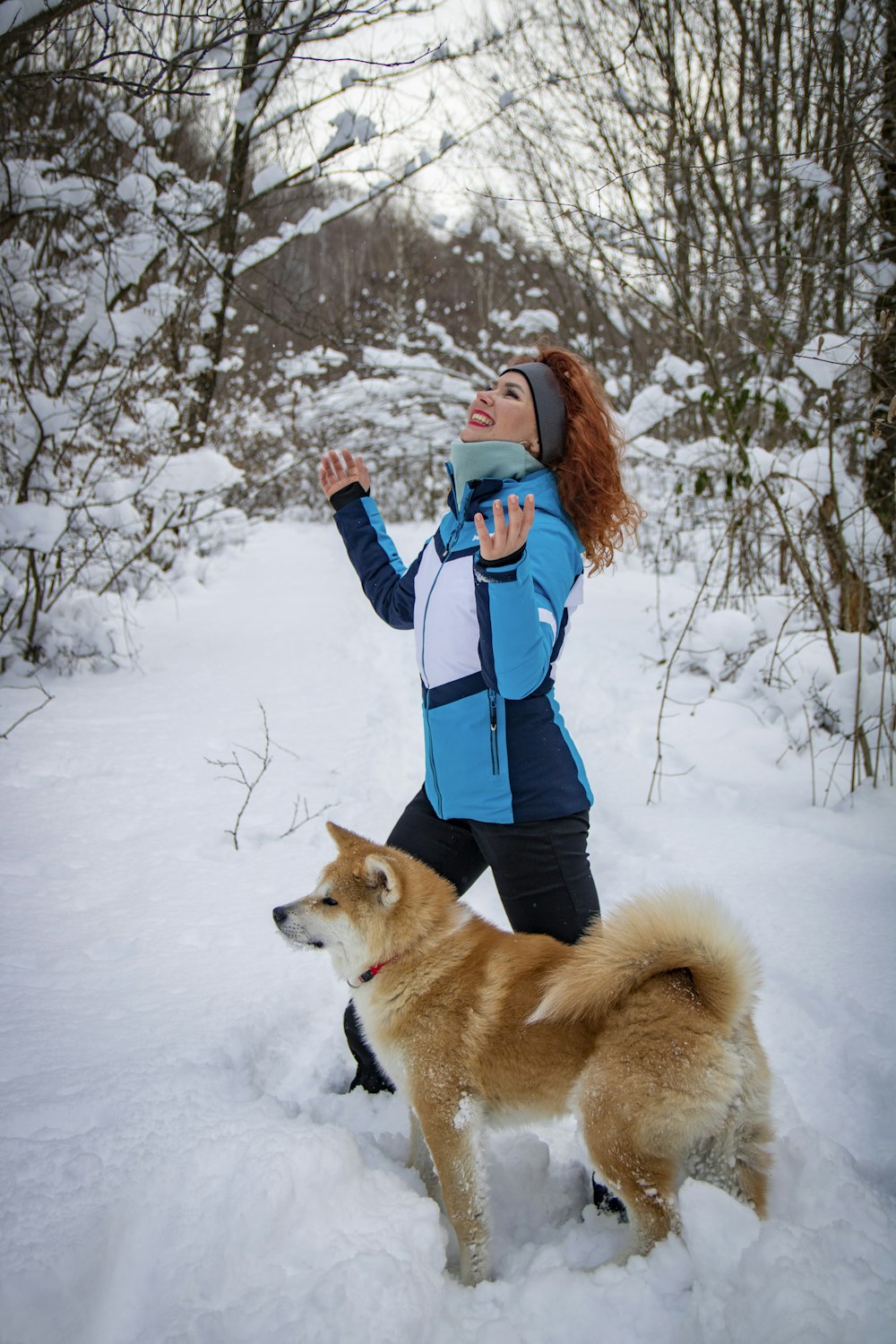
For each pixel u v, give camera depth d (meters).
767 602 6.43
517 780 2.41
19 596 7.24
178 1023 2.92
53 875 3.95
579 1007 2.16
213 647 8.35
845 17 5.89
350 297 21.22
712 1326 1.82
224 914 3.69
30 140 6.77
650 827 4.66
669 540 10.34
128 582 9.53
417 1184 2.44
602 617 8.92
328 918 2.49
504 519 2.08
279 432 14.11
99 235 7.27
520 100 9.12
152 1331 1.82
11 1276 1.87
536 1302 1.96
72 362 7.16
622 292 10.21
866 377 5.70
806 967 3.32
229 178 10.50
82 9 5.38
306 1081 2.86
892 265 5.26
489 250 14.52
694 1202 1.99
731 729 5.77
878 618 5.76
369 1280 1.90
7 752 5.35
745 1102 2.10
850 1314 1.74
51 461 7.01
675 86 7.65
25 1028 2.83
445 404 13.35
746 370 7.72
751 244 7.32
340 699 6.88
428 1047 2.33
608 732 6.09
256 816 4.69
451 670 2.45
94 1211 2.04
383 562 3.08
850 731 5.37
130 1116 2.37
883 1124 2.58
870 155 5.40
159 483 7.21
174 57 4.39
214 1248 1.97
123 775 5.16
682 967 2.18
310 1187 2.13
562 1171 2.53
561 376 2.63
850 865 4.10
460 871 2.71
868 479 5.91
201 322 10.51
